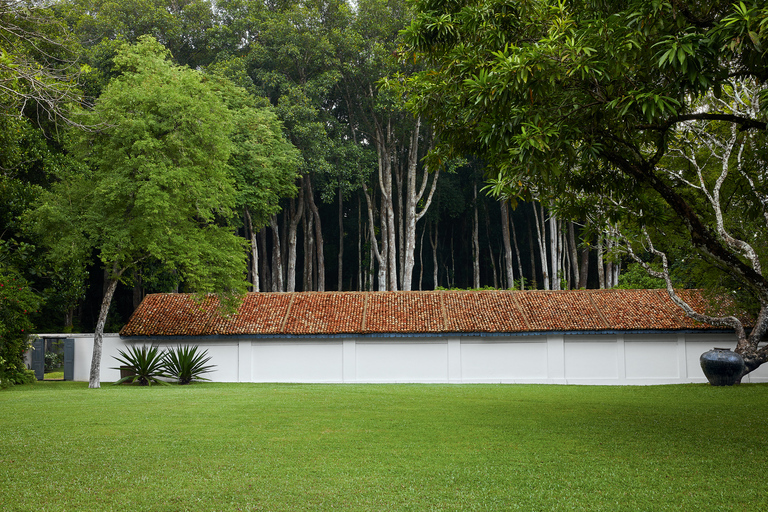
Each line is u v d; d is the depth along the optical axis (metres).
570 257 53.25
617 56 9.01
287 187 37.66
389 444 9.86
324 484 7.45
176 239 23.55
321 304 29.16
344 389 20.41
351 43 40.28
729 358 21.05
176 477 7.74
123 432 10.85
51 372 32.72
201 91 24.92
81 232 23.67
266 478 7.72
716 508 6.54
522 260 60.62
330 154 40.66
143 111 23.23
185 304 29.28
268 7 44.25
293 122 39.09
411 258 42.03
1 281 23.89
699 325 26.33
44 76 11.11
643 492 7.12
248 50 44.19
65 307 32.47
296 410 13.97
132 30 39.94
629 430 11.18
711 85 9.18
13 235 29.22
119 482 7.51
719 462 8.60
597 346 27.06
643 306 27.83
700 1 9.69
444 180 54.16
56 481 7.53
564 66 9.38
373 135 46.09
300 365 27.39
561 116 9.87
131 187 22.38
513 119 9.73
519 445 9.78
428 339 27.25
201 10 41.84
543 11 10.48
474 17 10.76
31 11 11.26
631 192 12.25
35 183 31.58
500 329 26.69
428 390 19.95
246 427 11.48
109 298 24.62
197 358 25.94
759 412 13.81
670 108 8.68
